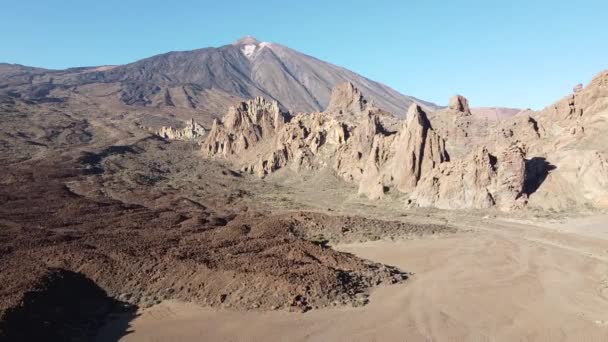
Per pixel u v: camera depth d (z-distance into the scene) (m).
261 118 156.62
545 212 65.94
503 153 73.94
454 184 75.88
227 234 56.47
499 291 36.69
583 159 70.50
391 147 96.50
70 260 41.34
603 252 47.56
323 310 32.81
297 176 119.44
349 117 131.62
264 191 107.19
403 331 29.28
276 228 58.97
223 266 39.69
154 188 102.00
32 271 37.06
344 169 112.19
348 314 32.12
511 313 32.06
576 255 47.12
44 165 110.38
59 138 158.50
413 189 86.62
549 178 71.38
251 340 28.38
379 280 39.31
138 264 40.53
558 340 27.69
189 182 113.81
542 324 30.02
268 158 130.00
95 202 80.00
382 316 31.75
